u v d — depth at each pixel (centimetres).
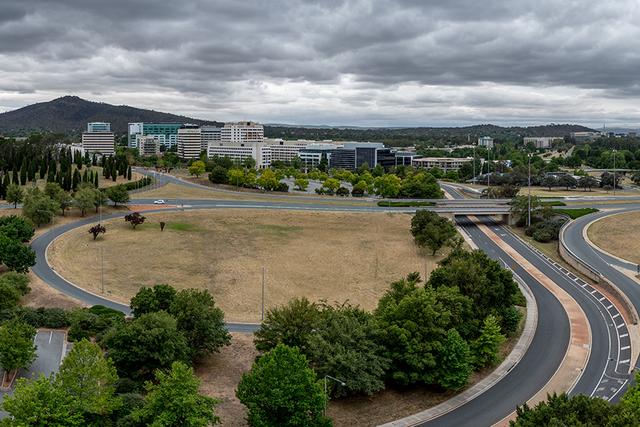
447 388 9881
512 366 11044
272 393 7769
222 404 9062
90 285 15112
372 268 17675
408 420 8988
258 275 16650
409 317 9994
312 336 9475
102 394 7688
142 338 9362
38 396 7131
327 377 8944
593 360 11319
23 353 9250
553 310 14112
